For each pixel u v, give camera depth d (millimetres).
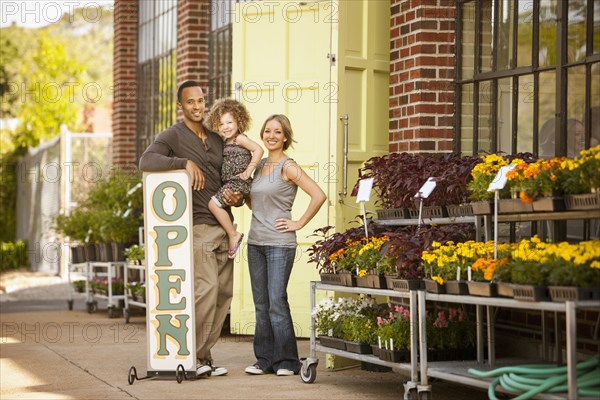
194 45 13148
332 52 8609
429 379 7188
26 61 28422
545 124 7285
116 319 12750
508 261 5977
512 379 5809
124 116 16453
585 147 6855
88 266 13641
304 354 9141
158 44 15102
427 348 6812
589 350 6543
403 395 7031
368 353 7145
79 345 9977
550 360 6684
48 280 19234
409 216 7426
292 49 9812
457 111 8305
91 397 7078
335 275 7438
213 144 7852
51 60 25984
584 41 6883
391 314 7129
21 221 23453
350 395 7039
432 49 8328
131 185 13812
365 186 7277
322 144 9492
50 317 13070
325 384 7496
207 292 7738
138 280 12781
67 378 7938
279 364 7934
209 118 7895
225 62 12484
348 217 8664
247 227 10125
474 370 6152
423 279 6520
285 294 7891
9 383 7738
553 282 5473
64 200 18344
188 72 13133
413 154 8391
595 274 5422
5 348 9742
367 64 8828
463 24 8281
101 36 38812
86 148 19125
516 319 7305
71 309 14141
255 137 10008
